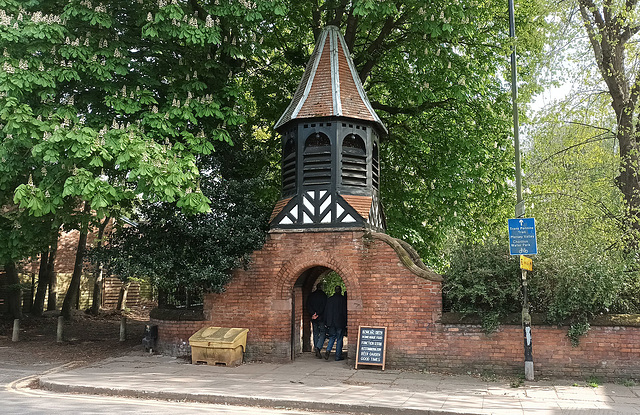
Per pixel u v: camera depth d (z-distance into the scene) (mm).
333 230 13172
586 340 11117
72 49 11641
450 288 12102
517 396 9578
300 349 14602
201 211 11938
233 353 12664
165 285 13258
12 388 10461
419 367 12094
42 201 11430
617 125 14070
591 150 14055
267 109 18844
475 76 17422
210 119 14289
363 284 12789
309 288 15469
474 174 17109
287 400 9086
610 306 11375
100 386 10070
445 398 9375
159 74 13992
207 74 13820
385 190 19156
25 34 11117
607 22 13961
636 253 12523
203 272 12961
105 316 25031
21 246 14414
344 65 14898
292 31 19156
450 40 15805
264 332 13398
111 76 12102
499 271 11656
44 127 11078
